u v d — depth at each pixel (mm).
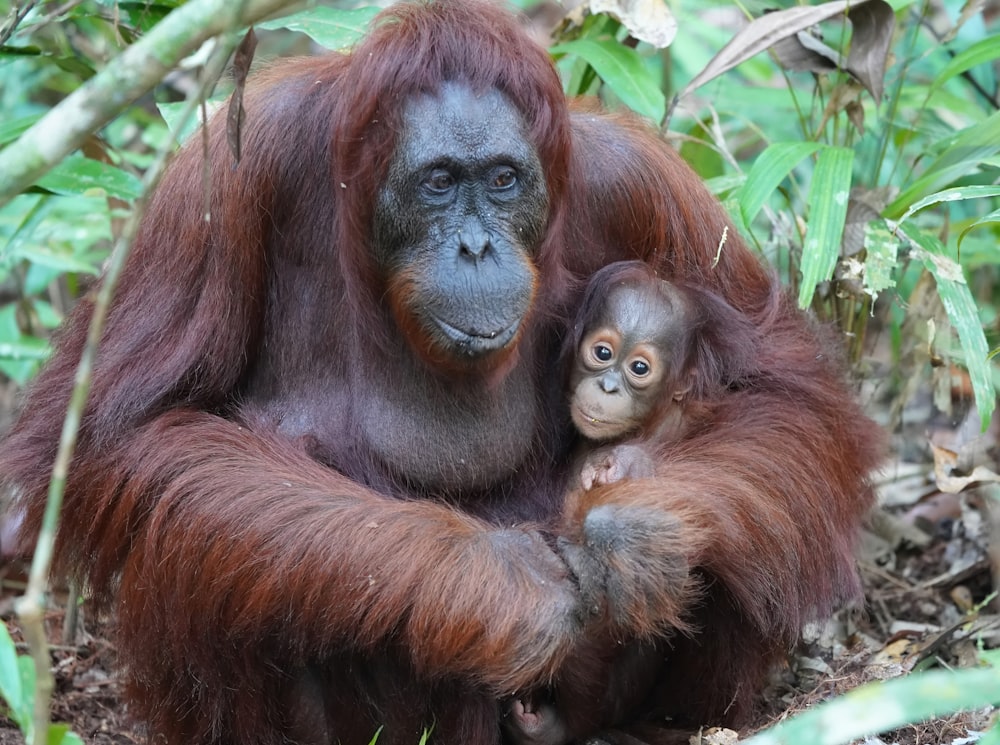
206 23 4469
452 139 5902
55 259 9852
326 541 5918
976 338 7316
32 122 8203
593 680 6863
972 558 9281
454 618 5789
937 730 6605
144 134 11367
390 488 6785
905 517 9844
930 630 8445
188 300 6586
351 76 6145
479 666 5867
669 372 7000
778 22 8281
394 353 6551
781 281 8406
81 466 6508
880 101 8453
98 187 8219
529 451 7090
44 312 11109
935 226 10344
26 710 5004
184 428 6379
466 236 5949
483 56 6016
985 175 9055
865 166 11188
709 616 7012
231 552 6000
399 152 5984
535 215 6160
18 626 8883
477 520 6289
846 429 7277
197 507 6090
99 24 9648
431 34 6023
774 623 6738
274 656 6395
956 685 4211
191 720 6801
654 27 8477
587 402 6996
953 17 11906
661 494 6160
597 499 6168
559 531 6289
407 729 6668
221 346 6578
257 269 6566
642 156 7312
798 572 6719
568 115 6488
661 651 7238
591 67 9695
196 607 6141
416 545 5898
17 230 9258
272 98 6672
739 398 7168
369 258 6277
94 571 6617
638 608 5945
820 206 7676
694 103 10977
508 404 6840
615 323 6930
